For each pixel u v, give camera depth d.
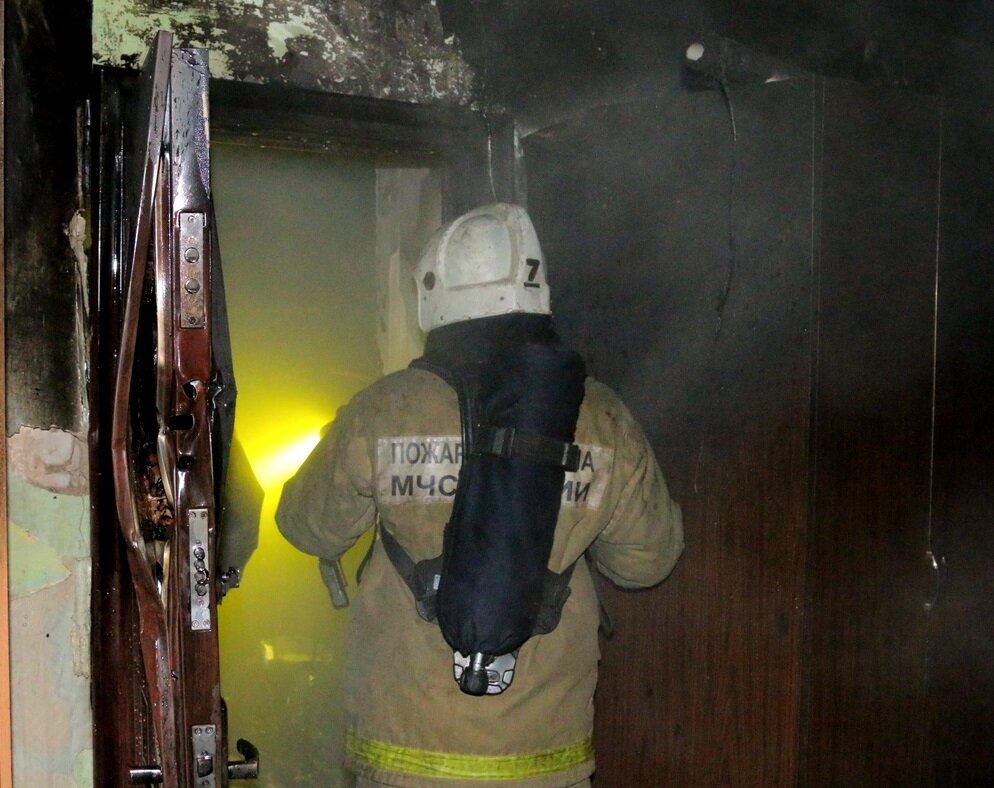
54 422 1.92
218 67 2.33
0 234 1.83
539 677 1.98
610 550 2.12
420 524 1.96
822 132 2.17
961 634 2.47
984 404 2.48
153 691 1.72
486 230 2.05
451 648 1.95
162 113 1.61
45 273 1.92
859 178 2.24
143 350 1.83
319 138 2.51
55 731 1.93
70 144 1.95
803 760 2.22
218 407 1.88
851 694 2.29
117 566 2.06
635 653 2.59
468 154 2.67
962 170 2.41
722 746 2.37
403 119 2.54
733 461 2.33
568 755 2.04
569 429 1.92
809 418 2.19
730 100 2.31
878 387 2.30
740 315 2.31
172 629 1.70
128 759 2.10
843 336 2.23
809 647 2.22
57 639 1.93
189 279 1.64
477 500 1.88
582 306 2.68
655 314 2.49
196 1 2.29
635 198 2.53
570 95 2.73
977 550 2.48
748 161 2.29
